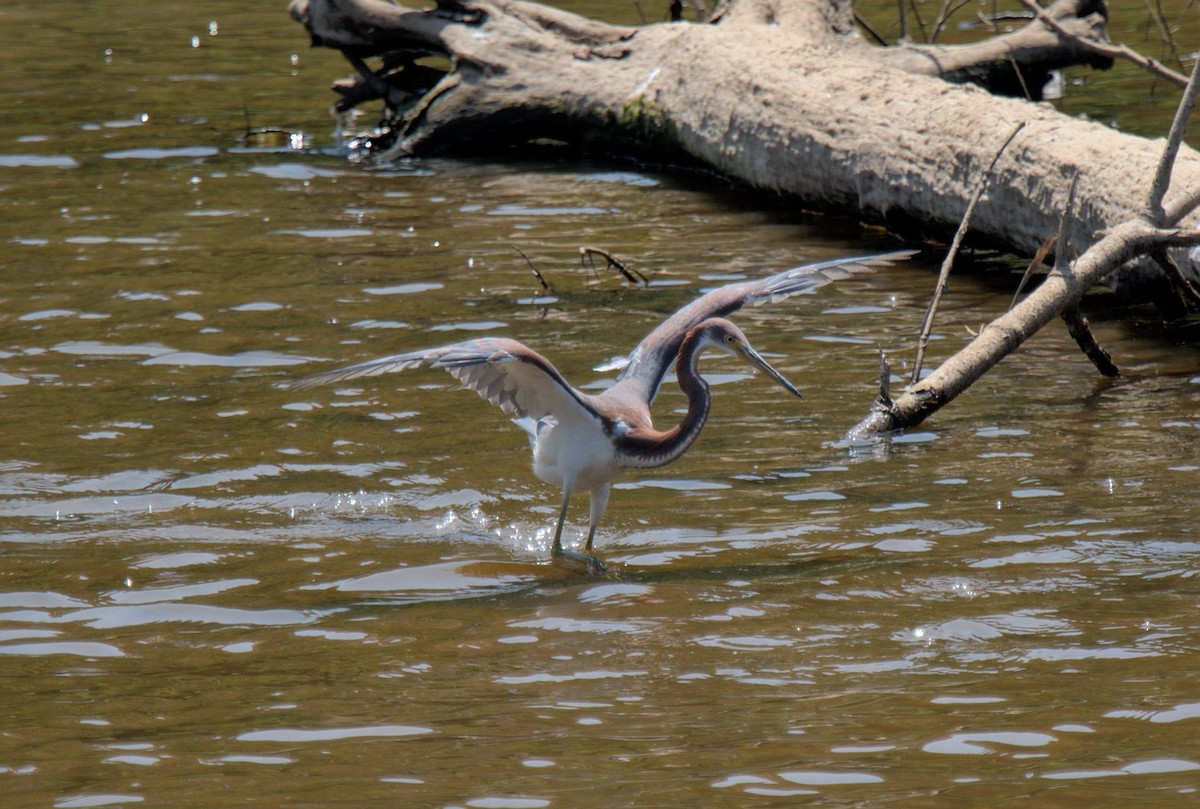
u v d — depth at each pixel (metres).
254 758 7.26
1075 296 13.54
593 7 34.50
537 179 23.59
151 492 11.53
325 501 11.38
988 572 9.66
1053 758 7.04
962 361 13.19
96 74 30.98
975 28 31.56
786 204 21.84
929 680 8.05
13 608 9.40
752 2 24.75
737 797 6.71
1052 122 17.42
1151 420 12.72
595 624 9.05
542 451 10.51
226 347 15.26
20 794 6.89
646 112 23.84
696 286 17.39
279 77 30.86
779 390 13.98
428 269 18.28
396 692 8.09
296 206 21.69
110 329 15.88
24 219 20.77
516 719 7.69
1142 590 9.24
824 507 11.08
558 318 16.12
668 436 10.49
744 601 9.35
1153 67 18.95
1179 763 6.94
